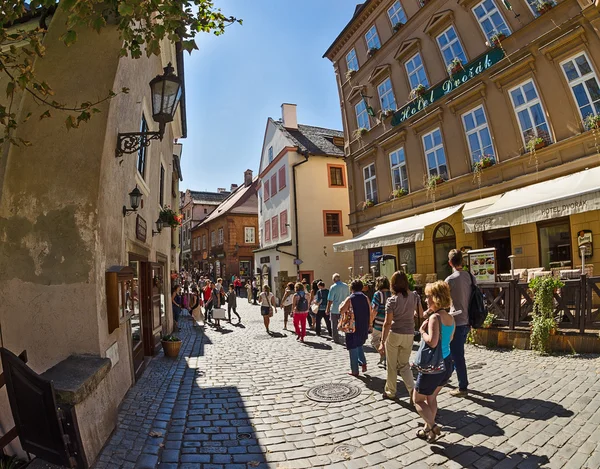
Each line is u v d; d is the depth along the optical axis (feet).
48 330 14.37
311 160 84.84
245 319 56.90
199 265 170.19
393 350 18.13
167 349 29.17
